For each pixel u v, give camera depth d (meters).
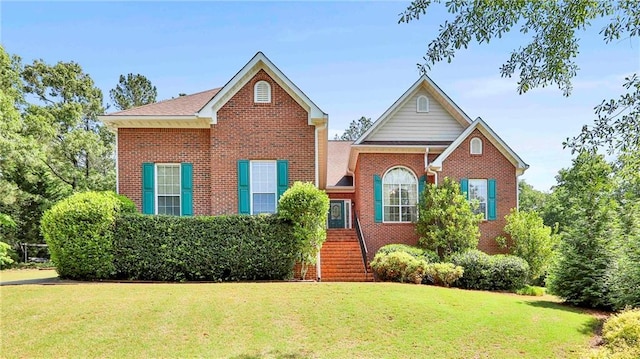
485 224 19.91
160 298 10.62
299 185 14.47
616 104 5.52
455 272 15.20
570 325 10.62
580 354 8.60
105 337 8.30
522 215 19.53
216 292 11.41
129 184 16.42
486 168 20.12
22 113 28.69
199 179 16.59
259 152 16.48
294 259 14.24
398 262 15.44
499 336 9.35
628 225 12.60
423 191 19.64
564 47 5.83
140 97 40.47
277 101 16.64
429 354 8.27
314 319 9.62
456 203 18.69
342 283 13.34
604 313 12.56
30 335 8.29
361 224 20.06
